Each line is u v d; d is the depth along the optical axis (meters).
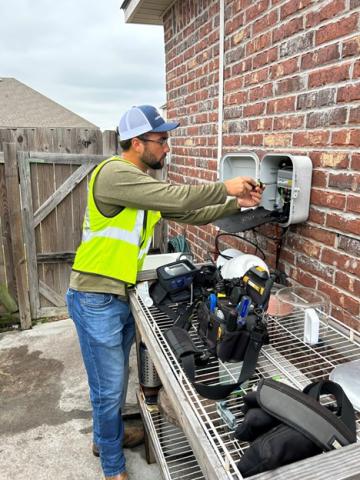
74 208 3.84
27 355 3.23
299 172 1.64
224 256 2.08
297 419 0.78
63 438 2.26
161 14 3.65
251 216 1.78
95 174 1.56
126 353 1.97
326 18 1.53
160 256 2.20
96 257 1.62
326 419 0.78
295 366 1.25
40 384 2.81
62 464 2.07
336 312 1.59
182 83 3.25
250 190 1.58
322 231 1.65
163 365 1.12
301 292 1.66
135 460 2.08
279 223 1.75
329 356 1.27
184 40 3.12
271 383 0.87
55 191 3.74
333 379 1.11
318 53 1.59
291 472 0.69
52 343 3.43
